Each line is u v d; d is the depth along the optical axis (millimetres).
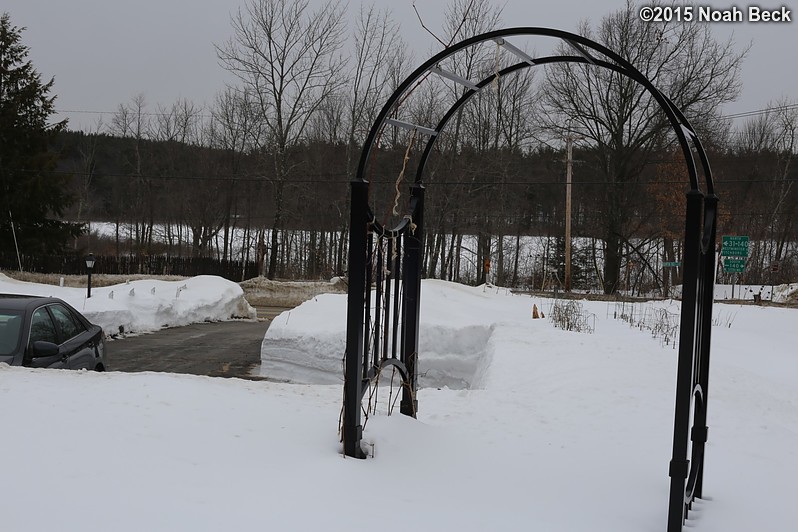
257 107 47312
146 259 38875
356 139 40938
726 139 48094
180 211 54938
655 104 37000
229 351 16969
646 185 41469
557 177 47688
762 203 48500
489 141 43625
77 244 57344
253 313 28141
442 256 42781
